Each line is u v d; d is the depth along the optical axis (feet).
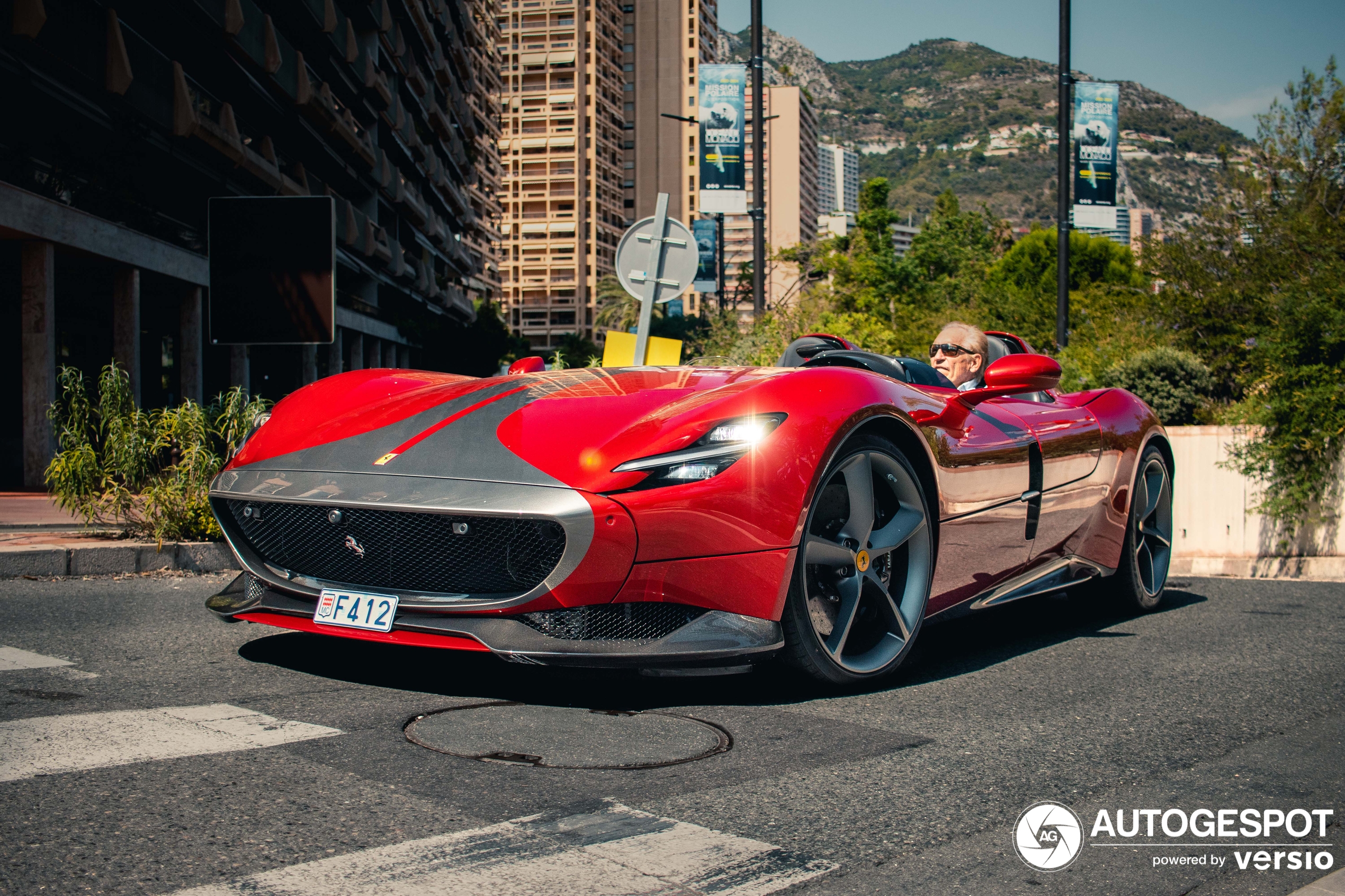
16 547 14.40
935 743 7.39
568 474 7.72
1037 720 8.13
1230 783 6.76
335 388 10.09
